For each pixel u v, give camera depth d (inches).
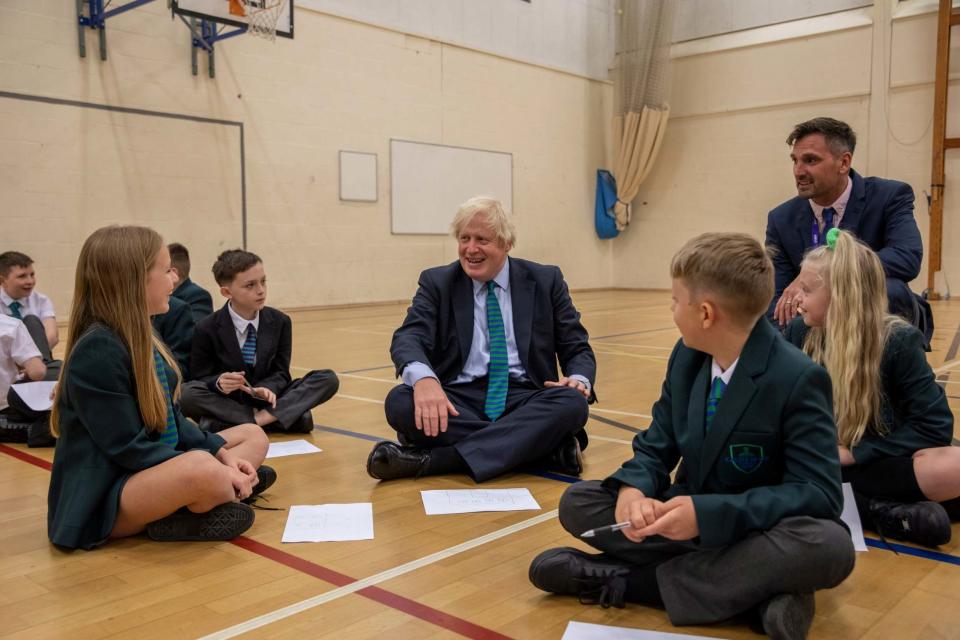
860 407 77.8
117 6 289.4
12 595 65.3
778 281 118.9
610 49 505.4
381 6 377.1
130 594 65.3
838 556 53.7
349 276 374.6
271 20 299.7
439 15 403.5
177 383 84.5
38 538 79.5
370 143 377.4
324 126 358.3
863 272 77.0
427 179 404.2
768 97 447.5
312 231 358.0
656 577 60.4
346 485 98.5
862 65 413.4
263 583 67.5
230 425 123.8
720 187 472.1
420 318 108.3
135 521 77.2
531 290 110.2
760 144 454.0
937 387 78.4
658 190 499.8
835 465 56.2
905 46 399.5
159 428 78.6
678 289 58.2
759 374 56.9
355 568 71.0
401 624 59.4
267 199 340.8
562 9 471.2
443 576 69.1
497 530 81.4
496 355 107.8
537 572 63.7
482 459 99.3
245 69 328.8
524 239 462.6
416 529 81.7
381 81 379.6
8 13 265.3
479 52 424.8
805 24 432.5
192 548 76.4
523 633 57.9
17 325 126.3
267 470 93.2
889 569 70.2
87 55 284.0
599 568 63.3
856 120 417.7
